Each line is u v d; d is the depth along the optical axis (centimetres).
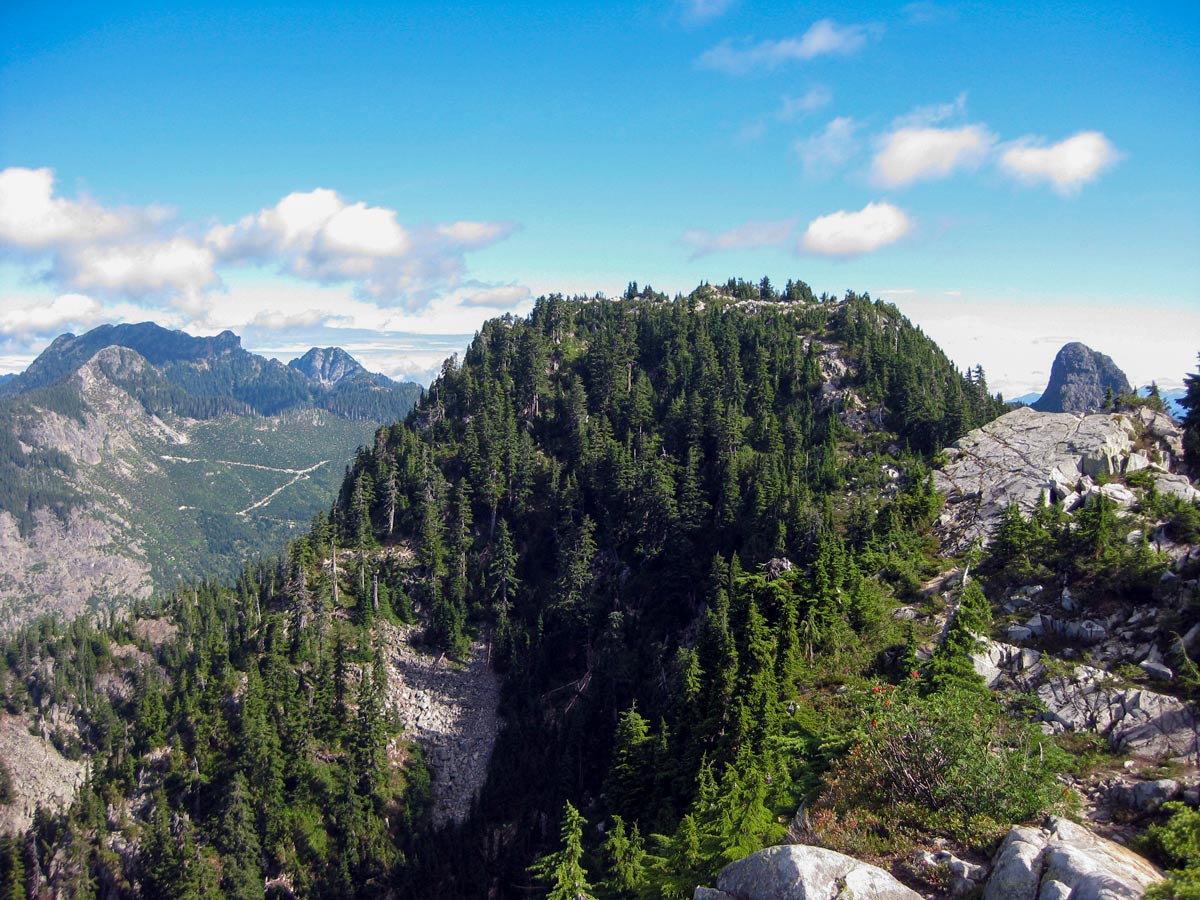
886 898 2103
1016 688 4156
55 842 9469
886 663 5134
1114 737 3544
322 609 10175
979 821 2569
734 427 12075
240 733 8912
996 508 6781
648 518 11062
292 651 9919
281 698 9131
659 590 10431
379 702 9188
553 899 3991
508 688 10219
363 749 8575
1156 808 2781
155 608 18425
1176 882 1792
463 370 16712
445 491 12800
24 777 13562
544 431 14838
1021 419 8212
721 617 6644
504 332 18050
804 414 13212
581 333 18625
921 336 16788
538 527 12644
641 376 15462
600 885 4566
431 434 15038
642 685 8950
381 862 7794
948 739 2778
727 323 17025
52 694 15225
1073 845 2191
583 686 9700
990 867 2333
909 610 5597
